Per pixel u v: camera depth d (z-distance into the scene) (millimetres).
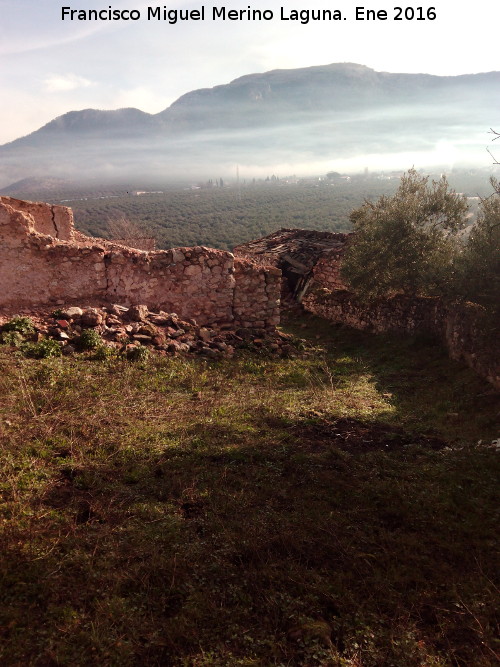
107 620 3377
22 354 8727
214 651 3250
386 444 7047
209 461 5902
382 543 4500
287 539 4371
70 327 10141
